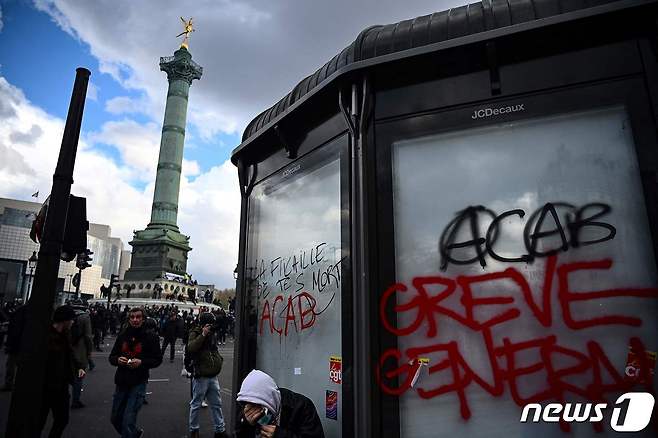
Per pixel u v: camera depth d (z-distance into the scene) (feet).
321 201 11.17
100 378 37.65
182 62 182.39
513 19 8.98
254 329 12.99
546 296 7.97
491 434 7.88
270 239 12.95
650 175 7.64
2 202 327.88
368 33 10.48
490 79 8.98
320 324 10.75
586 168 8.13
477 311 8.33
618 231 7.75
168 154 179.32
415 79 9.59
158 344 18.06
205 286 309.42
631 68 8.09
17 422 11.58
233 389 13.06
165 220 175.22
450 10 9.89
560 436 7.54
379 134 9.62
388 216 9.20
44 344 12.16
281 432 8.80
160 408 27.27
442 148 9.15
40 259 12.51
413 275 8.84
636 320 7.40
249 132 14.53
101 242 483.51
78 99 13.82
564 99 8.43
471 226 8.68
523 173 8.52
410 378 8.44
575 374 7.59
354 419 8.72
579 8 8.59
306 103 11.11
